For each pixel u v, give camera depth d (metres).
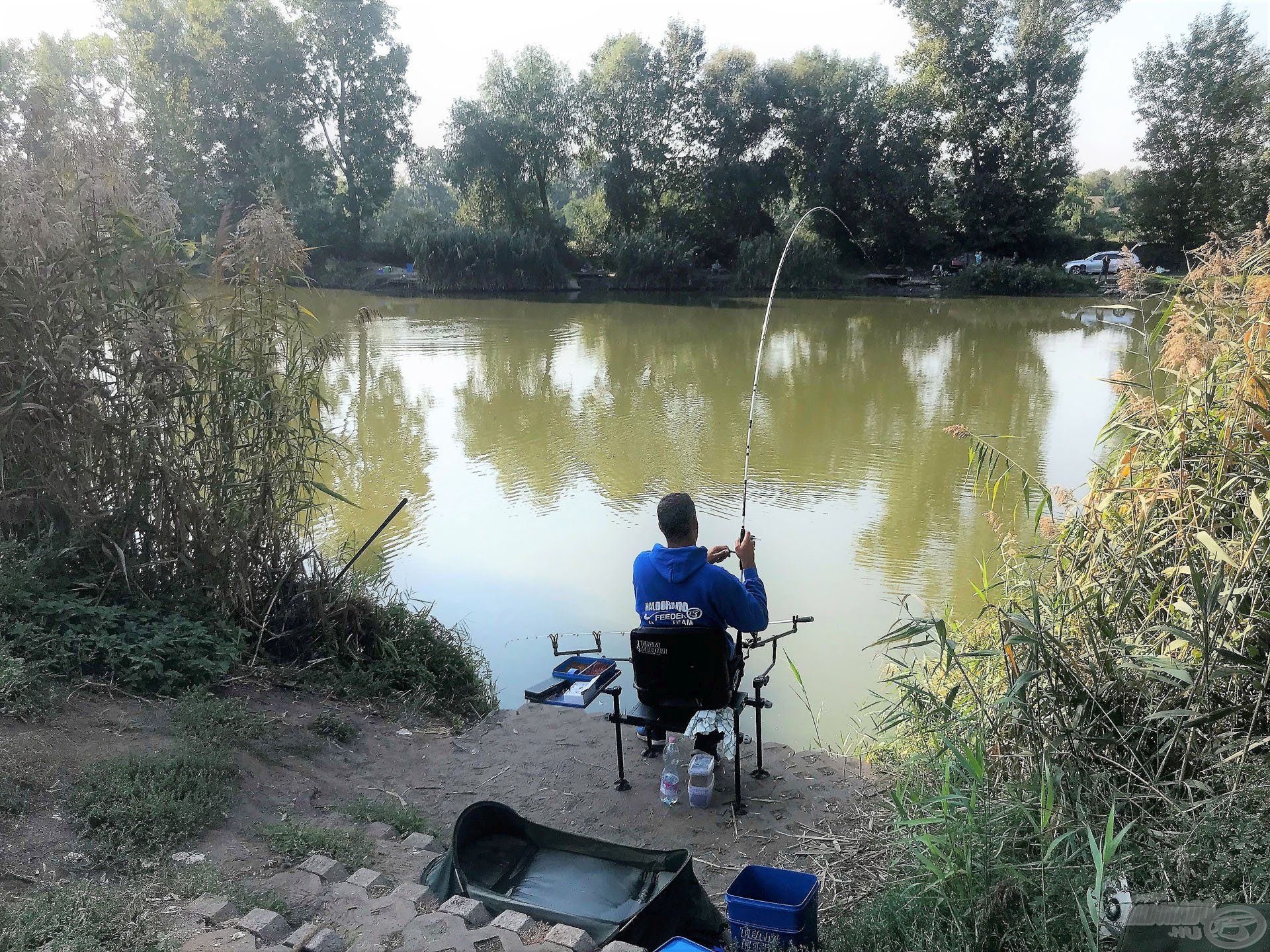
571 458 12.03
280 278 5.12
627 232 52.34
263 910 2.65
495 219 53.91
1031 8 46.94
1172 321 3.92
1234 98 42.00
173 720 3.99
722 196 51.09
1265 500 3.12
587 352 23.03
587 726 5.06
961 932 2.66
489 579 7.66
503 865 3.16
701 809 4.09
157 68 44.47
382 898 2.88
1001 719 3.37
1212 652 2.99
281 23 48.25
